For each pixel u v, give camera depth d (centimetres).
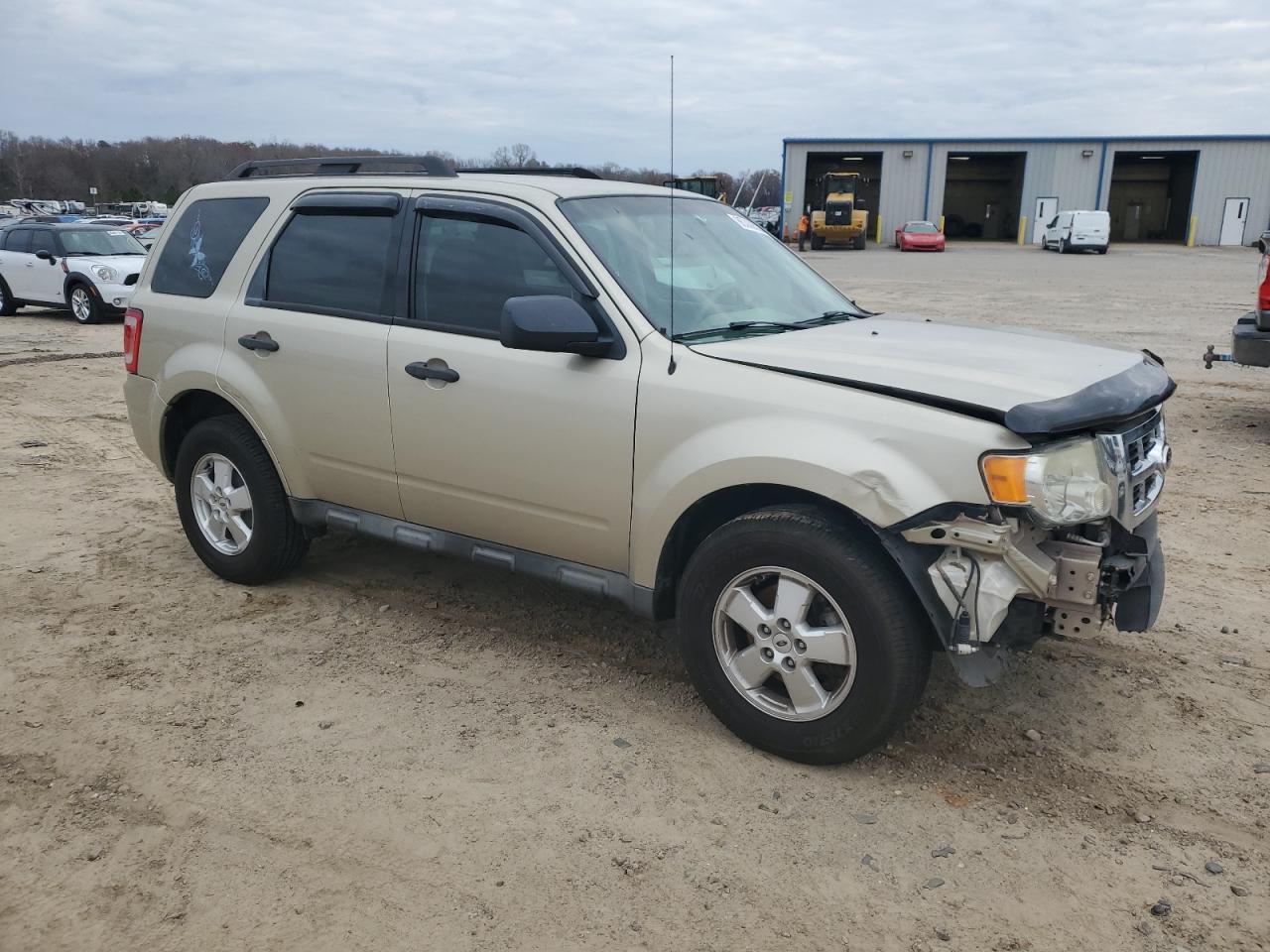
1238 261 3469
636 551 350
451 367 380
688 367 333
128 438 827
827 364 318
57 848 288
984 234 5756
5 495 648
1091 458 298
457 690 383
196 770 327
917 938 253
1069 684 386
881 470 292
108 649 418
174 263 492
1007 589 290
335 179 437
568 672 398
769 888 271
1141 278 2573
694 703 373
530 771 327
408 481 408
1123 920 259
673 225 399
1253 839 293
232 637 430
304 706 370
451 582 494
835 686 327
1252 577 498
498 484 379
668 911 262
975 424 288
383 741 345
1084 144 5022
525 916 260
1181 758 335
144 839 292
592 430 349
